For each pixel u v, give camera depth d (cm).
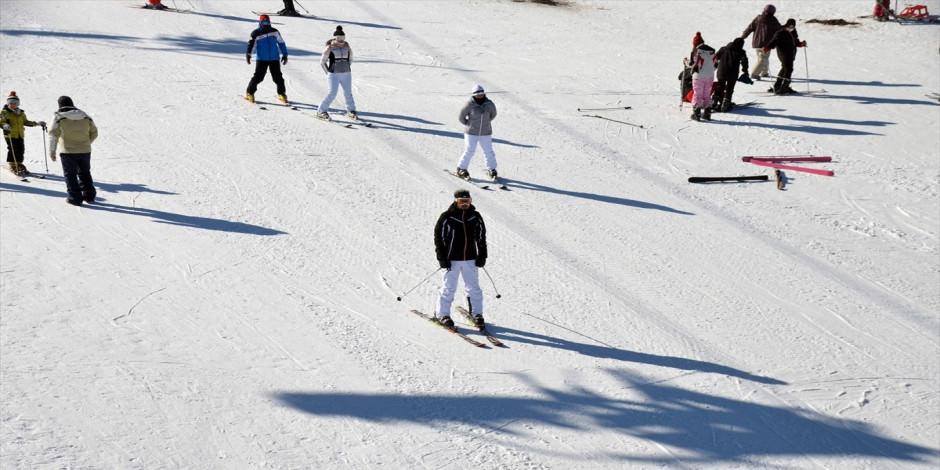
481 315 2528
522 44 6838
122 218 3139
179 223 3133
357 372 2228
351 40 6606
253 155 3934
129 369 2141
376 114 4778
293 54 5991
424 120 4722
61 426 1867
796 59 6644
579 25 7700
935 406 2314
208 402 2025
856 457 2042
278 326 2444
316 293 2681
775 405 2239
